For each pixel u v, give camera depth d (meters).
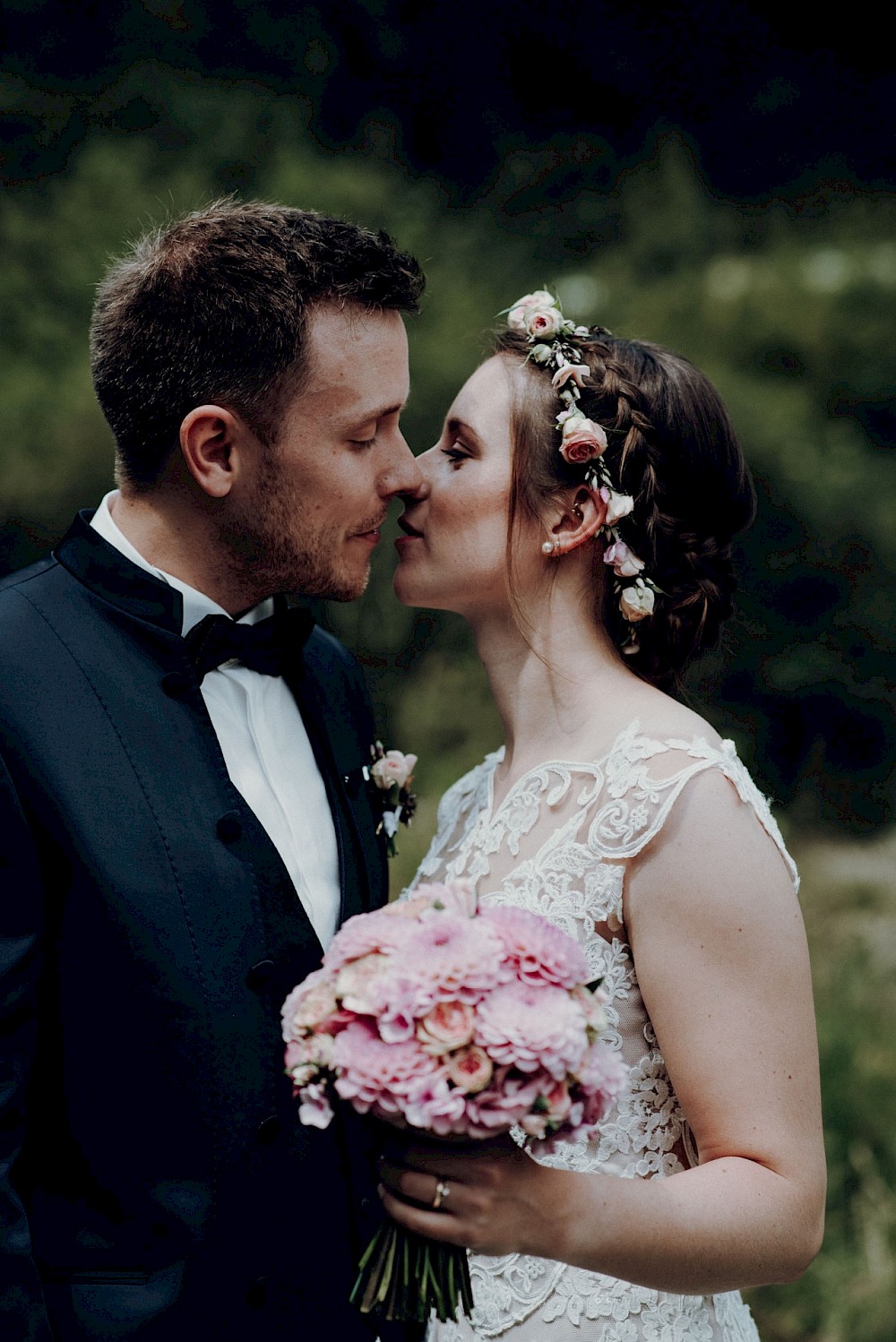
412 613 7.88
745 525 2.23
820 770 8.74
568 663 2.10
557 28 10.41
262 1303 1.77
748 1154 1.73
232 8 9.33
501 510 2.12
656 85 10.70
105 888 1.71
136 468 1.92
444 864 2.21
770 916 1.77
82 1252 1.73
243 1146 1.74
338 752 2.13
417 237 8.80
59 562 1.89
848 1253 3.82
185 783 1.79
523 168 10.16
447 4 10.20
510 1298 1.89
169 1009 1.71
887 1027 4.86
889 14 10.63
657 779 1.85
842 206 10.30
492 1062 1.42
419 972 1.45
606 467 2.08
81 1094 1.73
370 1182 1.92
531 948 1.49
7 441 7.48
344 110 9.90
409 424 7.89
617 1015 1.86
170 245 1.90
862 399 9.14
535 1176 1.55
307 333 1.84
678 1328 1.86
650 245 9.85
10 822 1.68
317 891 1.95
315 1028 1.49
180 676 1.83
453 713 7.67
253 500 1.89
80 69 8.70
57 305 7.80
